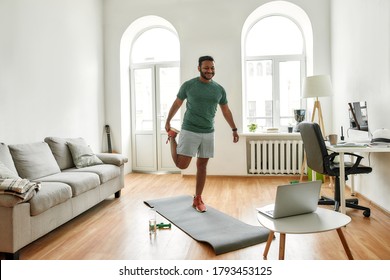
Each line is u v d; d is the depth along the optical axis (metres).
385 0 3.24
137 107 6.10
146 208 3.73
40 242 2.75
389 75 3.19
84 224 3.20
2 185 2.35
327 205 3.70
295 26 5.63
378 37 3.42
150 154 6.07
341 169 3.12
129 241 2.74
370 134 3.64
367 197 3.84
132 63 6.07
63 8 4.53
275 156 5.27
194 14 5.39
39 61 4.01
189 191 4.52
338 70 4.74
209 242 2.59
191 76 5.43
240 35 5.27
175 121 5.96
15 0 3.61
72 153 4.04
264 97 5.69
